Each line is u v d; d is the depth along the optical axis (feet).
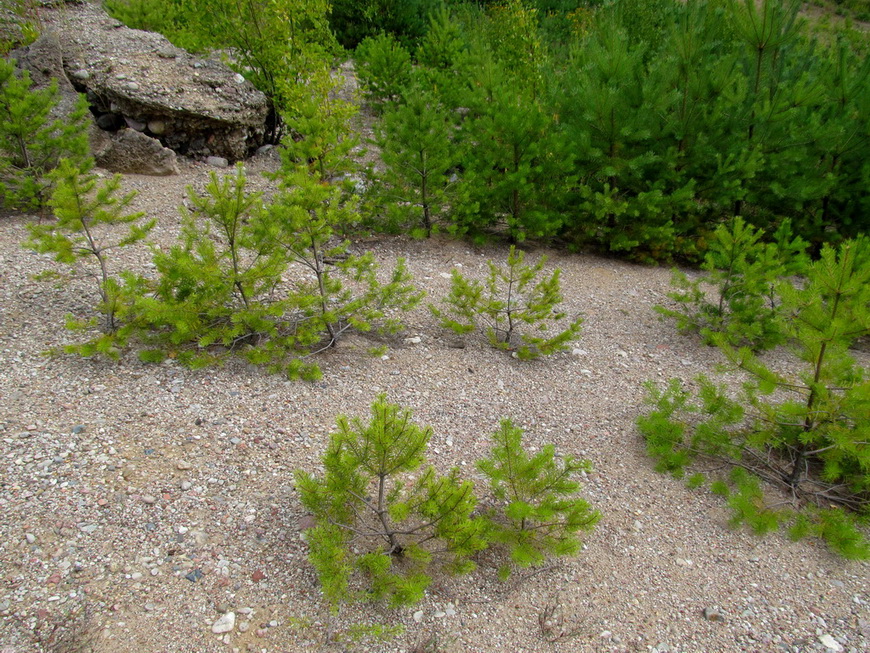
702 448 13.38
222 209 13.25
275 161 28.84
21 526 9.95
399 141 22.72
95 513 10.37
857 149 23.56
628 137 22.39
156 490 10.98
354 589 9.76
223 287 13.73
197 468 11.57
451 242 24.34
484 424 13.91
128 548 9.92
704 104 22.74
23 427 11.81
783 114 22.70
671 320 19.99
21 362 13.58
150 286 14.46
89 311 15.75
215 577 9.70
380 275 20.38
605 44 24.31
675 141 23.56
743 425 14.58
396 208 22.44
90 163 20.85
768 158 23.31
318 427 13.02
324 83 25.82
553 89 25.03
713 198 23.63
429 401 14.40
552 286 16.17
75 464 11.20
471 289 16.43
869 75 24.70
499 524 11.08
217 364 14.42
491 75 27.14
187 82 26.55
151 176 24.70
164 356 14.43
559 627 9.55
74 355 14.08
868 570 11.05
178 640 8.75
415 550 9.75
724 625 9.78
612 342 18.33
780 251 19.63
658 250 24.09
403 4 44.75
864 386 10.95
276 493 11.30
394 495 10.29
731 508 12.26
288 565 10.04
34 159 21.18
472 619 9.58
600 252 25.29
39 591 9.10
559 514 11.17
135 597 9.23
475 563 10.59
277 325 16.03
